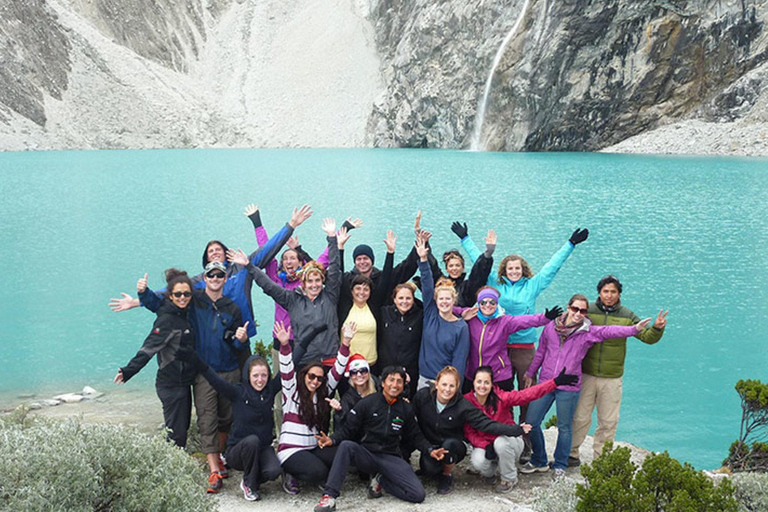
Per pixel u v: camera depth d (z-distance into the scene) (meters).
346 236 8.30
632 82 58.84
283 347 7.07
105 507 5.18
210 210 31.20
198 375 7.45
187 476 5.57
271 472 6.77
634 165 46.97
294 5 104.25
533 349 8.38
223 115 86.75
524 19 62.53
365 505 6.72
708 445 9.17
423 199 32.88
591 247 22.05
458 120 72.56
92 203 33.88
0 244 24.36
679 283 17.61
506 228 25.22
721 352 12.70
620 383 7.62
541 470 7.68
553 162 51.12
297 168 51.28
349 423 6.96
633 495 5.34
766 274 18.52
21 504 4.46
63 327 15.27
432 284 7.72
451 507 6.62
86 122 76.81
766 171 41.69
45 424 5.75
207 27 100.69
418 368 7.90
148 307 7.46
